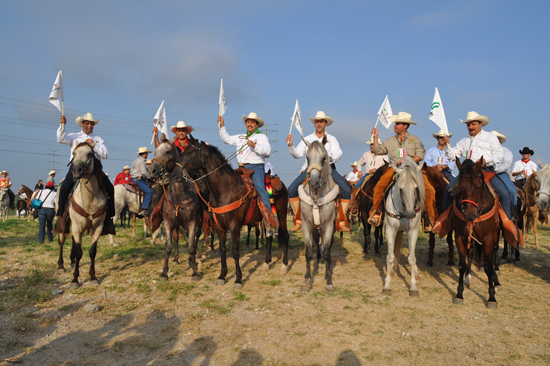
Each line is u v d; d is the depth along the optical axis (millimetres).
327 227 6531
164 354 4266
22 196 26250
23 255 9648
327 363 4035
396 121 7027
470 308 5664
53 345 4496
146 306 5859
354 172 15586
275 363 4035
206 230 9289
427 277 7402
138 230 15383
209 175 6734
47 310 5680
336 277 7473
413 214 5680
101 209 6969
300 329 4934
